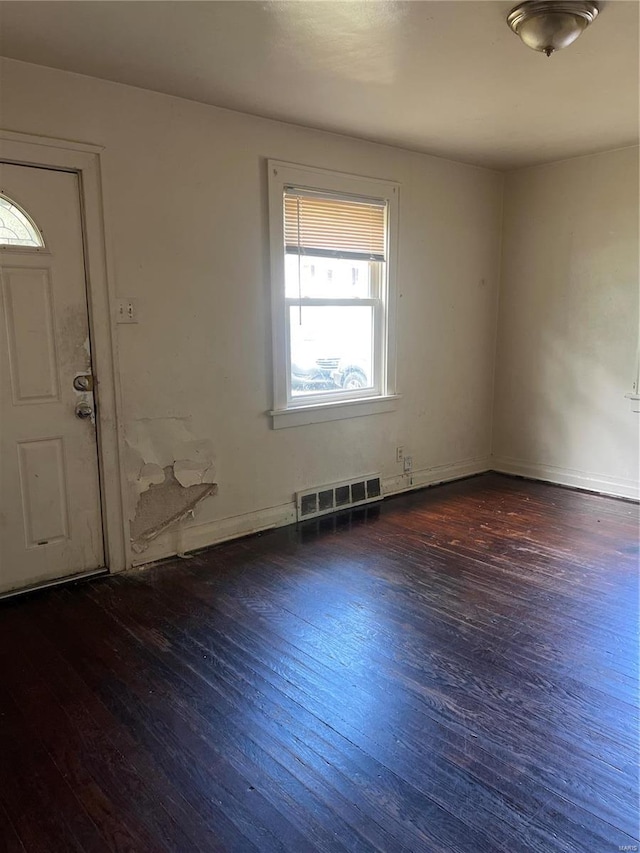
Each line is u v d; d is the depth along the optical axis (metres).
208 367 3.41
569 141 4.00
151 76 2.81
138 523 3.25
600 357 4.51
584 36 2.42
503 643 2.48
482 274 4.94
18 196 2.71
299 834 1.58
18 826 1.61
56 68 2.71
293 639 2.53
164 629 2.61
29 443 2.88
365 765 1.82
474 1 2.13
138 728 1.99
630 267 4.28
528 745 1.89
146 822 1.62
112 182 2.94
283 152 3.54
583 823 1.60
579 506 4.27
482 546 3.53
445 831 1.58
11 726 2.00
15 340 2.78
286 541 3.62
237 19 2.25
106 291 2.98
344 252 3.96
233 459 3.59
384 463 4.46
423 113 3.38
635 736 1.93
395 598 2.88
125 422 3.13
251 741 1.92
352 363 4.22
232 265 3.42
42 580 3.00
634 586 2.99
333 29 2.34
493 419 5.28
